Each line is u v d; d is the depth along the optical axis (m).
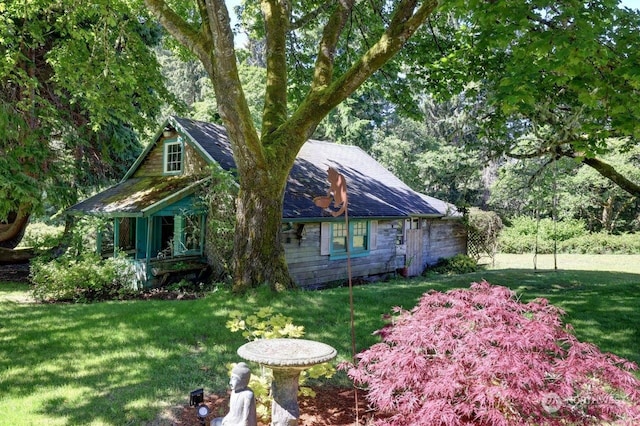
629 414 3.35
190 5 12.14
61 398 5.03
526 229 29.08
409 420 3.64
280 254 9.54
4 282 14.02
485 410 3.28
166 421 4.59
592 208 33.44
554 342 3.84
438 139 34.12
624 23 6.38
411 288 11.70
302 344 4.33
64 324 7.84
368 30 13.46
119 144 17.17
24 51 14.74
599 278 15.43
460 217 20.50
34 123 15.57
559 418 3.47
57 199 14.49
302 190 14.12
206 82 33.19
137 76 13.12
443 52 11.75
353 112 31.30
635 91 6.48
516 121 12.47
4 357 6.26
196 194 13.13
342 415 4.78
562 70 6.25
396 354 3.84
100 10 10.68
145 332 7.25
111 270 11.41
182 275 12.76
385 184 18.73
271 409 4.50
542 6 6.05
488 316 3.96
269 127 9.91
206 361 6.17
